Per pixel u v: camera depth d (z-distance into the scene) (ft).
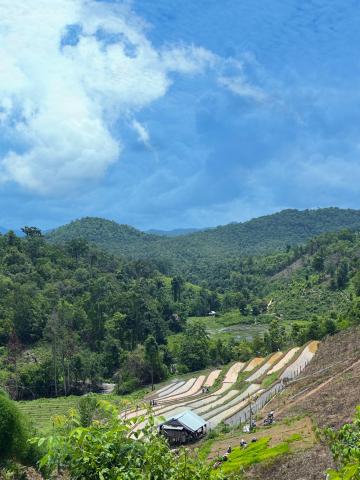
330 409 197.26
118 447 36.88
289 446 157.79
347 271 652.89
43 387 381.81
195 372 422.00
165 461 38.86
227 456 169.78
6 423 102.47
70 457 36.63
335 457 43.86
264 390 305.53
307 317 591.78
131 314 486.79
